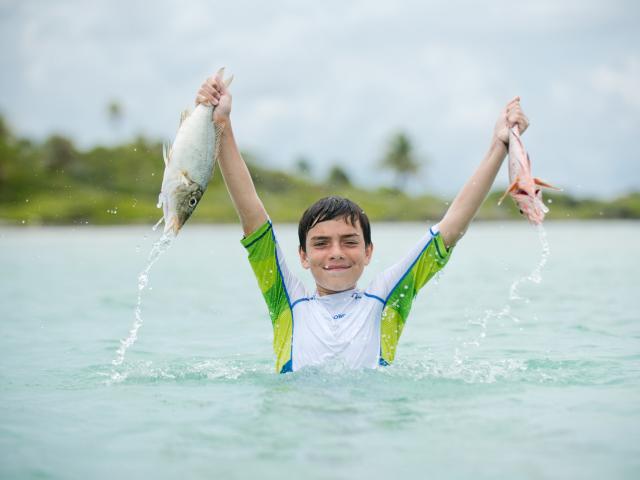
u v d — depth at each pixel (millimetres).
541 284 10773
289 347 4402
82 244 25859
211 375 4551
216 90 4199
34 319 7824
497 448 2953
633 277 11680
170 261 17125
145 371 4766
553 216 60375
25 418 3518
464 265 14531
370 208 64375
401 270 4477
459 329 6809
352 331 4297
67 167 66562
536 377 4352
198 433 3201
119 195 61281
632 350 5508
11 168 63531
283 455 2889
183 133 4098
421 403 3654
